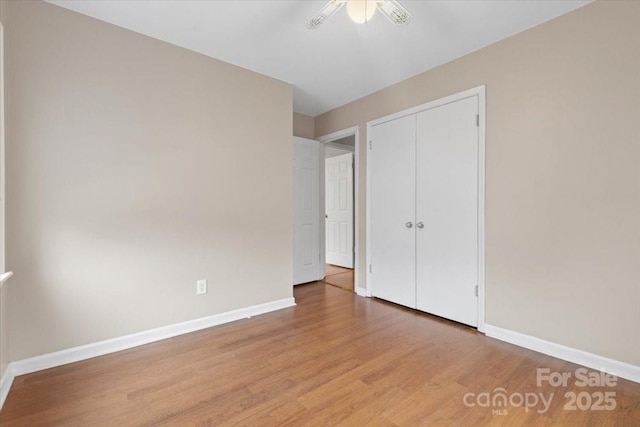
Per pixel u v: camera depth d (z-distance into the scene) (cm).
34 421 141
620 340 179
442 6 192
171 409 150
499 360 198
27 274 183
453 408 151
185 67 242
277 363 194
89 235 202
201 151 250
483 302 241
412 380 175
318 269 419
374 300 328
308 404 154
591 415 146
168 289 234
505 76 227
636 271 174
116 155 212
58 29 192
